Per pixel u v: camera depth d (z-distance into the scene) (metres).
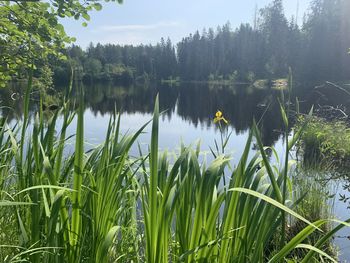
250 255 1.57
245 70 73.44
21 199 1.80
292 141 1.52
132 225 2.01
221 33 86.06
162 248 1.46
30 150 1.80
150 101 41.03
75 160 1.53
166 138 14.75
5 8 3.76
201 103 36.75
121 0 3.80
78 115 1.51
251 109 27.28
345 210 5.15
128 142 1.67
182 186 1.52
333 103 22.03
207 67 88.31
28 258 1.58
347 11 45.09
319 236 3.80
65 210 1.60
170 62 96.12
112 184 1.60
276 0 57.22
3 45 4.06
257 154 1.70
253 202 1.54
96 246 1.56
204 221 1.53
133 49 99.06
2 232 1.92
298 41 51.91
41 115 1.83
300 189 4.33
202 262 1.49
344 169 7.13
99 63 86.88
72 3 3.61
